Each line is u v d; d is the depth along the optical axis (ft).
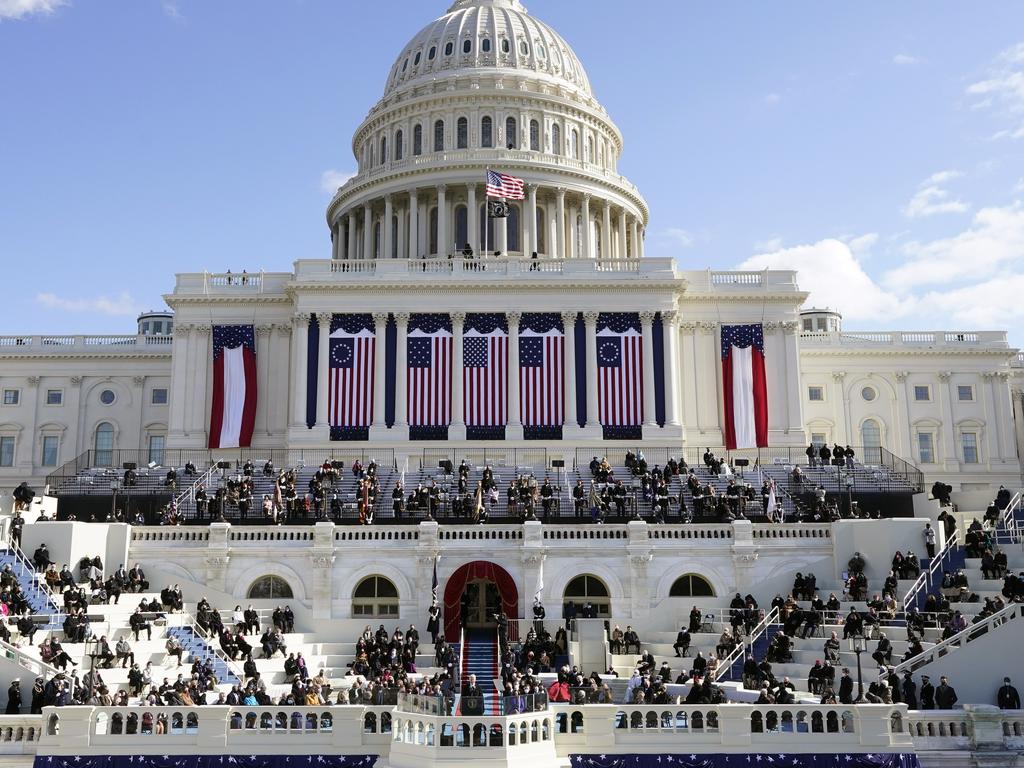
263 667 140.77
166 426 302.45
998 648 117.80
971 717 102.83
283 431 249.55
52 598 148.36
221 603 167.22
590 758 101.76
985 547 150.82
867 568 166.09
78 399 305.32
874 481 206.28
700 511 185.06
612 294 246.47
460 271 249.14
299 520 180.65
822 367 302.66
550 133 329.52
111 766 101.19
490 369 242.58
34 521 179.22
